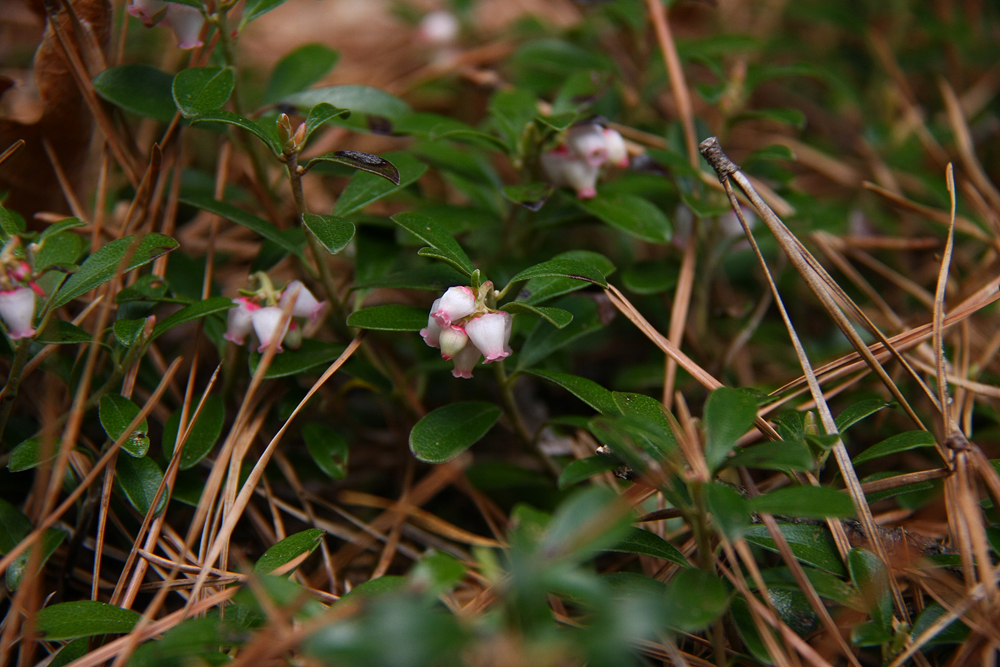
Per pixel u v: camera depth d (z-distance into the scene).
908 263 0.40
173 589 0.32
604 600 0.28
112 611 0.31
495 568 0.29
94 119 0.35
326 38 0.51
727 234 0.37
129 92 0.34
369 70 0.47
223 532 0.32
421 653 0.28
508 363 0.34
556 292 0.33
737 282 0.39
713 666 0.31
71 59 0.34
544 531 0.30
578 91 0.36
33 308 0.31
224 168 0.37
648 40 0.41
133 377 0.33
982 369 0.35
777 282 0.39
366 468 0.36
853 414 0.32
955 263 0.39
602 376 0.38
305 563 0.34
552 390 0.37
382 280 0.33
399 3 0.49
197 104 0.32
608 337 0.38
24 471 0.33
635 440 0.31
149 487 0.32
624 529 0.29
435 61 0.46
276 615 0.29
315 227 0.32
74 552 0.32
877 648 0.32
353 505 0.35
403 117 0.35
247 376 0.35
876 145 0.42
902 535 0.32
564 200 0.36
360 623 0.28
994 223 0.37
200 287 0.35
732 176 0.33
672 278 0.35
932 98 0.48
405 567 0.34
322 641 0.28
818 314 0.39
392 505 0.34
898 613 0.31
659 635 0.30
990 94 0.45
